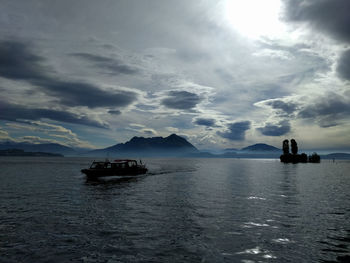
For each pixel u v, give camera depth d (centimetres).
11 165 11231
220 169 9388
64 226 1482
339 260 1018
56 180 4475
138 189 3312
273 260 1015
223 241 1238
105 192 2998
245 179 4950
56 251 1100
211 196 2694
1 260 1002
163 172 7294
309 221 1631
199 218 1691
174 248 1140
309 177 5575
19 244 1184
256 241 1241
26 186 3544
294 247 1162
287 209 2008
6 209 1964
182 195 2767
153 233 1357
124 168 5278
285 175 6181
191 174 6450
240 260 1012
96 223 1552
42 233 1350
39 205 2138
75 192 2977
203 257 1041
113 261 998
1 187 3409
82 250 1112
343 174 6731
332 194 2888
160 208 2023
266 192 3038
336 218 1716
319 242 1231
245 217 1725
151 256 1048
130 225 1510
